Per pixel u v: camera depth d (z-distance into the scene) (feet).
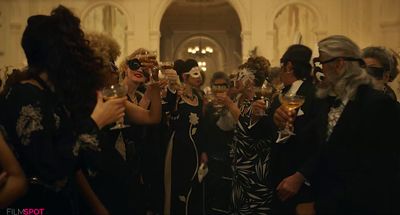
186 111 15.24
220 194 17.40
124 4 51.03
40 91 7.08
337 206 9.04
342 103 9.59
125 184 9.62
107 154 9.01
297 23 52.03
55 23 7.44
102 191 9.00
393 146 8.94
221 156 17.56
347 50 9.43
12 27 49.03
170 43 85.30
